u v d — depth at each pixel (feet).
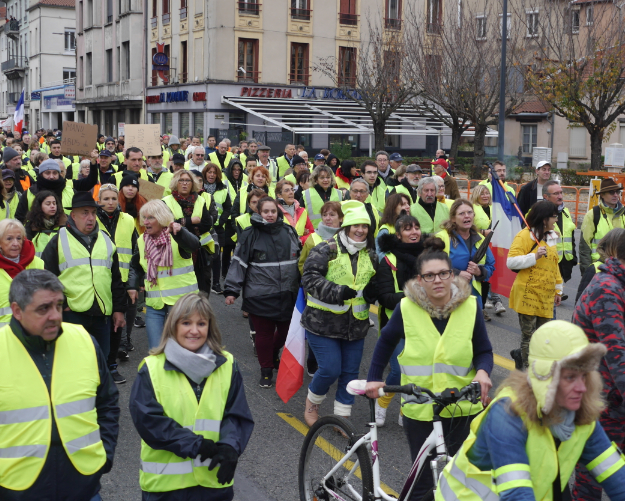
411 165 34.22
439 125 129.59
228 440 11.27
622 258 13.42
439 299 13.08
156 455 11.33
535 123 128.98
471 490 9.20
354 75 133.90
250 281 22.72
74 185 35.24
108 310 20.85
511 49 94.89
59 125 207.62
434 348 13.06
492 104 98.68
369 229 18.56
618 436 13.37
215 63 124.47
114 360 23.32
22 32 236.84
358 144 133.28
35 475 10.74
